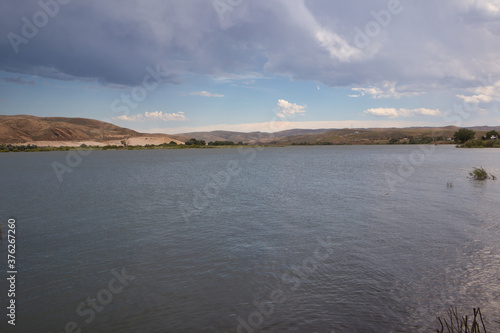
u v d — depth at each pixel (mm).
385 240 16734
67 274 13609
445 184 36688
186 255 15469
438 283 11734
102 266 14391
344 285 11875
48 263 14828
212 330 9414
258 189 37562
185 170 69688
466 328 8281
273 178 49594
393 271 12883
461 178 42312
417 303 10453
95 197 33906
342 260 14242
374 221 20672
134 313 10477
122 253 15961
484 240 16141
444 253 14578
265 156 140250
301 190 35906
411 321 9461
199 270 13664
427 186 35500
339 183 41531
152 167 80000
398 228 18812
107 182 48500
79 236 19000
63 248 16891
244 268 13727
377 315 9852
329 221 21156
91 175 60312
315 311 10211
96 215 24672
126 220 22812
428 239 16594
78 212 26000
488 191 30750
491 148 144000
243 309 10508
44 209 27594
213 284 12328
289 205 27109
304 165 78250
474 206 23984
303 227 19875
